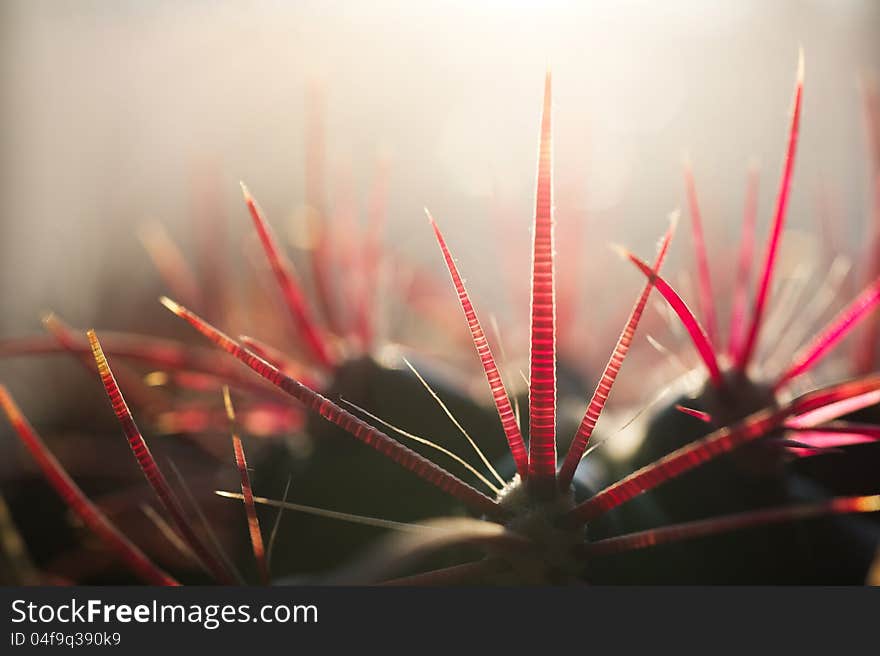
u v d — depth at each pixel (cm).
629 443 17
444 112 54
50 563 22
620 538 14
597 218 47
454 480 14
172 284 23
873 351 20
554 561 14
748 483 16
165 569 20
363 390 17
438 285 26
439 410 17
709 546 16
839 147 43
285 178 54
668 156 52
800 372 16
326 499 17
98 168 59
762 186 49
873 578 16
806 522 17
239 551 18
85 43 61
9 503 23
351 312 20
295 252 24
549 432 14
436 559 15
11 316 55
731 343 17
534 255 13
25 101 59
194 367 19
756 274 23
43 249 57
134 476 23
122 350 19
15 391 31
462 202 51
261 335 23
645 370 23
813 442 16
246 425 20
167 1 62
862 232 31
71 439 25
